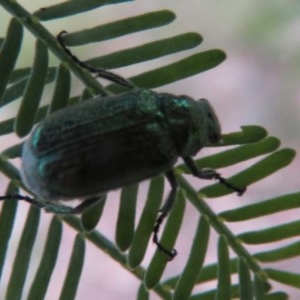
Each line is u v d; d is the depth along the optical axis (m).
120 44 0.26
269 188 0.26
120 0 0.12
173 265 0.24
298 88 0.27
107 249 0.12
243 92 0.28
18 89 0.12
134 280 0.26
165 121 0.13
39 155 0.12
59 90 0.12
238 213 0.12
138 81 0.12
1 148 0.23
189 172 0.12
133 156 0.12
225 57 0.12
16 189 0.12
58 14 0.12
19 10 0.12
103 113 0.12
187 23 0.27
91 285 0.26
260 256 0.12
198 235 0.12
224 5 0.27
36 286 0.12
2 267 0.12
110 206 0.25
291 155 0.12
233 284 0.12
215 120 0.13
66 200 0.12
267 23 0.27
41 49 0.12
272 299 0.12
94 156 0.12
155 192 0.12
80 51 0.25
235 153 0.12
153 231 0.12
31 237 0.12
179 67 0.12
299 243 0.12
